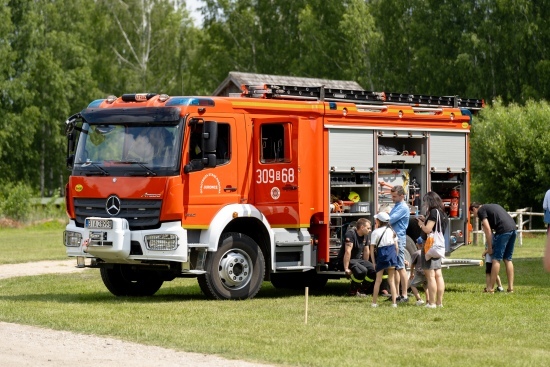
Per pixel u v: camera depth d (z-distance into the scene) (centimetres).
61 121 6888
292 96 1878
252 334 1258
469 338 1234
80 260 1789
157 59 7625
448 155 2098
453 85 6009
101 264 1783
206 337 1228
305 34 6756
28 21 6531
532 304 1628
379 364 1041
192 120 1708
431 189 2095
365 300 1731
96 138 1766
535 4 5775
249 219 1788
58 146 6844
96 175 1742
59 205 5959
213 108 1747
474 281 2075
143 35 7512
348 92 1955
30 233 4762
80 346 1170
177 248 1675
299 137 1830
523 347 1169
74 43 7075
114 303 1678
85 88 7044
